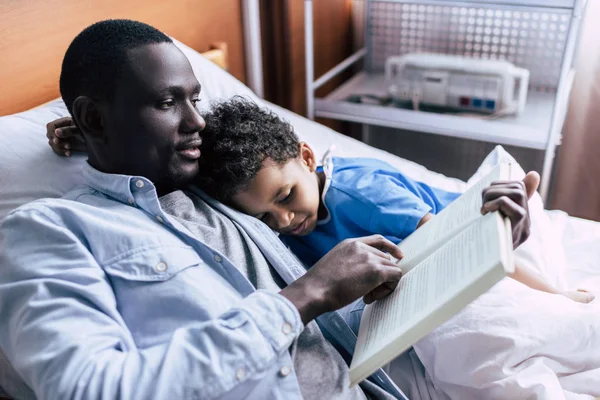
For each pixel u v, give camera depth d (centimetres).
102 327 68
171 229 82
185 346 65
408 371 91
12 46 113
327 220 105
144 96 80
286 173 95
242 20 177
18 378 84
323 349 78
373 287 75
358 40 220
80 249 75
